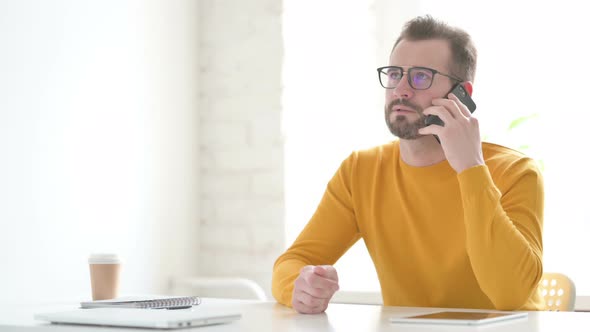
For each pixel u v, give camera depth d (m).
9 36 2.24
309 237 1.86
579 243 2.73
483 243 1.46
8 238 2.22
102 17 2.65
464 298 1.69
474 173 1.48
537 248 1.55
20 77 2.28
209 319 1.11
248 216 3.04
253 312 1.36
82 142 2.54
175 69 3.04
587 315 1.24
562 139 2.79
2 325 1.15
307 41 3.06
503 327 1.07
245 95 3.07
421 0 3.06
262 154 3.02
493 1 2.93
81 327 1.09
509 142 2.84
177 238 3.01
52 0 2.42
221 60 3.12
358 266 3.00
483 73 2.92
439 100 1.58
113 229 2.67
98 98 2.62
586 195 2.74
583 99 2.78
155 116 2.91
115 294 1.70
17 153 2.26
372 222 1.82
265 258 3.00
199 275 3.12
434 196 1.73
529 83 2.86
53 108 2.41
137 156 2.81
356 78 3.12
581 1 2.80
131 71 2.79
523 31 2.88
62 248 2.43
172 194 2.99
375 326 1.10
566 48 2.82
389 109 1.74
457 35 1.77
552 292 1.83
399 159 1.82
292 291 1.49
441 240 1.71
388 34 3.11
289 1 3.03
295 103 3.04
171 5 3.03
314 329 1.06
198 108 3.15
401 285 1.77
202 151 3.13
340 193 1.90
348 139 3.10
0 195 2.19
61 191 2.43
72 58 2.50
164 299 1.48
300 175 3.04
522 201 1.62
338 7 3.10
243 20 3.09
